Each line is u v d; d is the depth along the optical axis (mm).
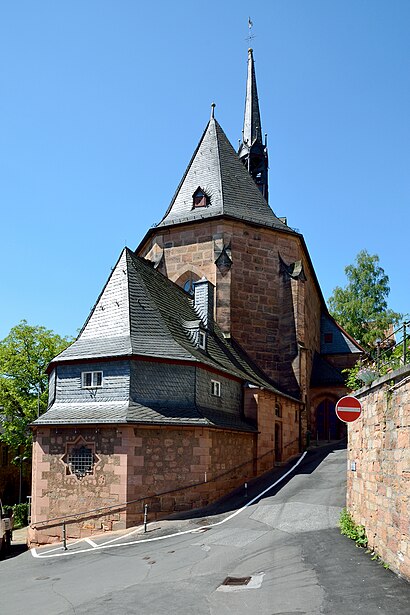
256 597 11445
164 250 36562
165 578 13586
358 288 59000
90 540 20219
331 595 11109
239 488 25125
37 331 40906
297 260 37312
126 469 21141
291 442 32812
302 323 35781
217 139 39344
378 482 13711
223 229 35156
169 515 21672
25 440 39250
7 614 11750
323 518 18406
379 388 13891
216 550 15906
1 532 21172
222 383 26453
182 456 22344
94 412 22641
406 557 11617
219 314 33781
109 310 25594
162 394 23203
